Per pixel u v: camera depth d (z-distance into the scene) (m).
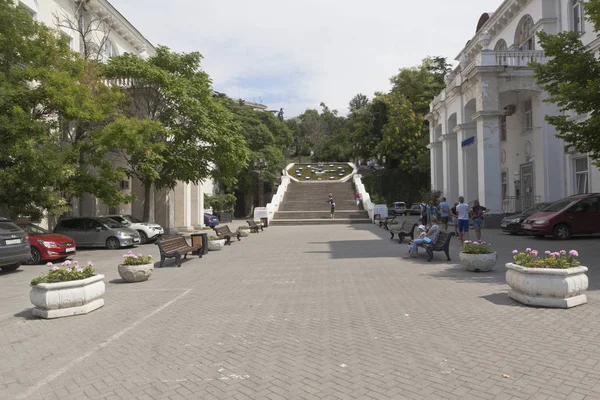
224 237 17.27
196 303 7.62
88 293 7.11
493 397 3.66
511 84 21.92
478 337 5.26
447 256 12.03
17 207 14.37
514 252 7.28
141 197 26.02
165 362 4.74
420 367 4.37
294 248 16.33
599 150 13.53
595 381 3.91
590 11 12.14
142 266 9.95
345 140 70.50
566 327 5.53
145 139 17.80
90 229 18.16
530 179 24.33
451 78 30.56
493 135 21.95
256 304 7.39
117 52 28.67
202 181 24.38
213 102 22.30
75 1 23.28
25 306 7.92
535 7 23.28
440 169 33.56
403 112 47.72
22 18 14.81
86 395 3.96
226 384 4.10
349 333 5.58
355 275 9.99
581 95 12.21
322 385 4.01
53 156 14.16
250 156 44.69
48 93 14.27
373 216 30.92
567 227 16.38
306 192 41.19
